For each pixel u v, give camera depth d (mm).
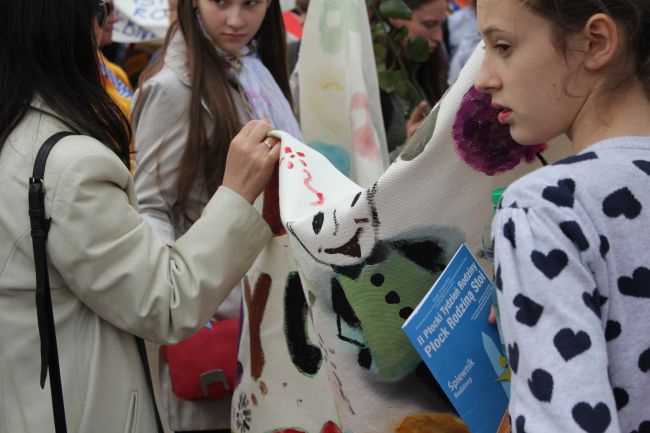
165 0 5055
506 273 1145
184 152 2445
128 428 1731
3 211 1662
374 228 1587
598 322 1114
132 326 1709
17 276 1666
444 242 1585
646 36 1187
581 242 1133
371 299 1605
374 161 2746
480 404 1413
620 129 1218
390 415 1622
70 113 1704
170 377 2336
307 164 1826
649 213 1177
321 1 2816
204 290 1776
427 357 1378
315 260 1642
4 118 1687
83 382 1688
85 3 1729
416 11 3465
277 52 2859
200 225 1828
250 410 1988
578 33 1183
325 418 1870
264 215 1928
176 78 2486
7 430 1680
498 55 1248
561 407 1067
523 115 1244
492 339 1441
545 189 1157
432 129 1545
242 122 2625
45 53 1710
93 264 1649
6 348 1677
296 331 1904
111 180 1686
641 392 1177
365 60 2854
